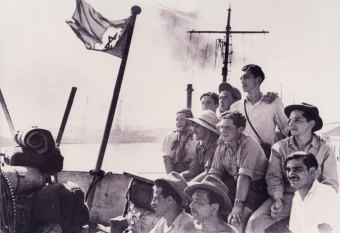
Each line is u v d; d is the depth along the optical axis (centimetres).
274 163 546
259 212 534
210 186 506
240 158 542
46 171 676
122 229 615
